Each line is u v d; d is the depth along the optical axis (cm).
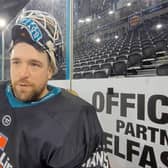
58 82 165
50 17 39
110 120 111
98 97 121
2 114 42
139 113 93
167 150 79
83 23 138
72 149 38
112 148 109
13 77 39
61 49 42
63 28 162
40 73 38
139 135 93
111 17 114
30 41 36
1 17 298
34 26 36
